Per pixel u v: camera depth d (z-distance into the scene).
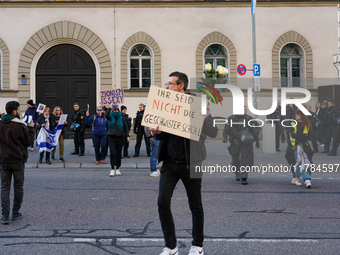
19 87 19.88
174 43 20.34
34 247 4.62
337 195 7.74
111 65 20.25
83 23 20.08
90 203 6.91
